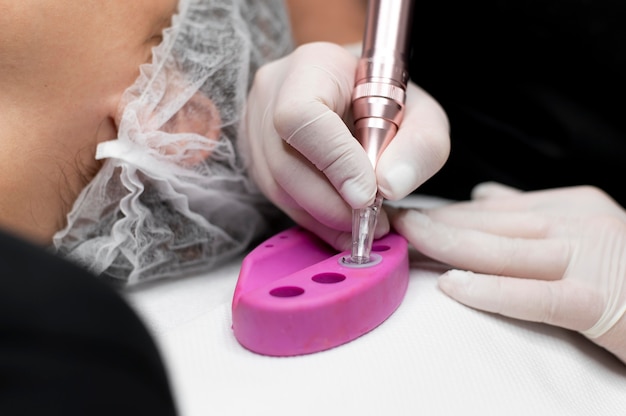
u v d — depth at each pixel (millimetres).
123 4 438
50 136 430
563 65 628
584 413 374
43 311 191
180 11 466
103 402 192
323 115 403
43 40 416
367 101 419
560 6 619
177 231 474
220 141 479
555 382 382
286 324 355
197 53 469
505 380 363
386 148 419
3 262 197
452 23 650
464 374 359
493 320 400
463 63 655
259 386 345
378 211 412
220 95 477
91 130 444
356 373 350
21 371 181
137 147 442
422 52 670
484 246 425
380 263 389
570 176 640
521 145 648
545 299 400
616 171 629
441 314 390
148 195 462
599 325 404
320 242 440
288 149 430
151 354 217
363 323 369
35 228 440
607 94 625
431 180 675
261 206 513
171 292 456
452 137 670
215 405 337
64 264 212
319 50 466
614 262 422
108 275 464
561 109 631
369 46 430
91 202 449
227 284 460
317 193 423
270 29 538
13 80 417
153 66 451
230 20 484
